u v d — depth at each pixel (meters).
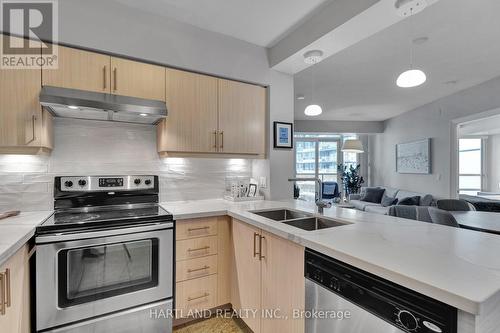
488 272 0.91
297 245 1.41
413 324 0.87
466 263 0.99
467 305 0.72
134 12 2.06
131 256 1.80
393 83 4.11
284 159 2.80
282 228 1.53
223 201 2.63
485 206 4.62
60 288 1.58
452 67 3.44
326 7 2.02
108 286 1.73
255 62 2.62
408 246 1.20
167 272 1.92
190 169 2.63
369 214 1.97
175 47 2.22
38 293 1.53
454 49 2.90
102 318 1.70
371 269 0.99
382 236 1.36
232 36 2.48
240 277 2.01
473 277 0.86
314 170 8.24
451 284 0.81
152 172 2.45
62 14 1.82
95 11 1.92
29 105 1.73
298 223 1.93
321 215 1.95
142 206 2.30
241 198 2.62
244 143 2.59
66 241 1.60
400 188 6.48
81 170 2.17
